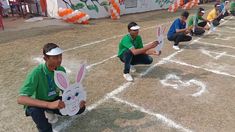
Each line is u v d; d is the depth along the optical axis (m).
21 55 7.07
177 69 6.12
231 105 4.47
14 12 14.47
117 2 14.46
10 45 8.05
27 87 3.07
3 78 5.51
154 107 4.38
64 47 7.87
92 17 13.72
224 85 5.27
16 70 5.98
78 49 7.70
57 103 3.03
